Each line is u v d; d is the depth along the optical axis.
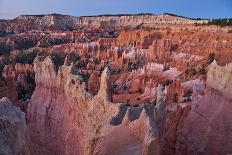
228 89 39.97
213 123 39.91
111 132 28.83
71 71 43.94
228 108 39.38
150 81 85.31
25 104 52.62
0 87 52.38
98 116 33.91
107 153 26.89
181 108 49.03
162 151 33.47
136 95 76.06
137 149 25.12
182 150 40.69
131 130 27.39
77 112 39.38
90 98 37.09
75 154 38.66
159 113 31.58
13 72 90.94
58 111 44.56
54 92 46.16
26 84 78.56
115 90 86.38
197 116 42.88
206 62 93.69
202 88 51.16
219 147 38.31
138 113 30.47
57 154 42.94
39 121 46.03
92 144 30.91
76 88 39.94
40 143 45.16
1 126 23.58
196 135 41.12
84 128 36.28
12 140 23.72
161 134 31.94
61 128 43.16
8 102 25.52
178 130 42.91
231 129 37.88
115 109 32.41
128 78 96.31
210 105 42.09
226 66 41.22
